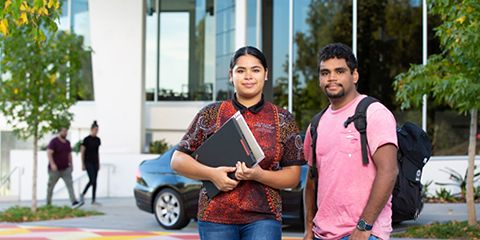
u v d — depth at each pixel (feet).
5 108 44.73
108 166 60.39
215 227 13.39
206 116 13.88
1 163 74.33
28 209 44.80
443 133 51.26
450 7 31.32
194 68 66.90
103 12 63.77
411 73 33.14
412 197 13.03
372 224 12.18
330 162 12.89
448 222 33.96
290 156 13.69
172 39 67.77
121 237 33.01
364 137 12.55
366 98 12.96
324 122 13.29
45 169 63.87
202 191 13.67
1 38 41.01
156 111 67.67
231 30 63.52
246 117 13.65
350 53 13.11
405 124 13.50
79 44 45.65
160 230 36.29
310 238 14.02
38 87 43.70
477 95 30.45
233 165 13.10
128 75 63.87
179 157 13.62
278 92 55.01
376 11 52.19
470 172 32.94
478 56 29.76
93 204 51.83
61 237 33.17
